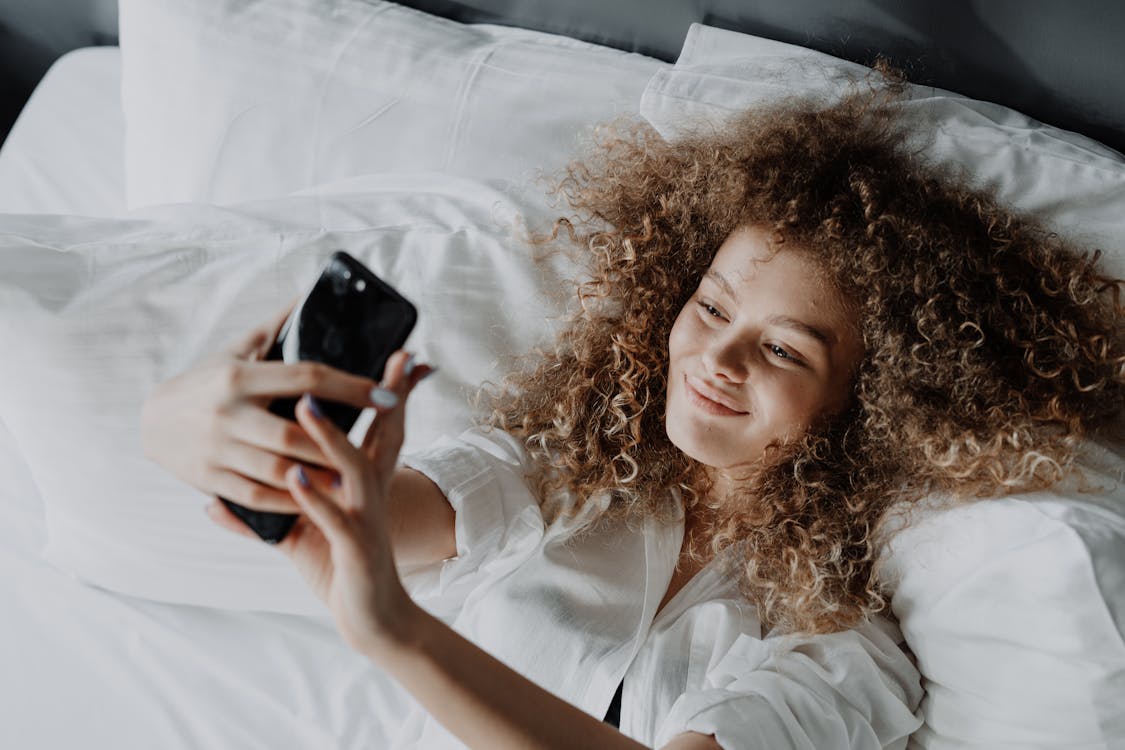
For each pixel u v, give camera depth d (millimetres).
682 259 1009
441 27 1241
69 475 990
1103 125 1059
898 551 882
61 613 1039
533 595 914
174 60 1240
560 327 1014
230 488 543
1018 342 915
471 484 879
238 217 1043
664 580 944
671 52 1217
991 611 809
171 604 1064
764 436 869
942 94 1065
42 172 1440
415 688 576
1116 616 759
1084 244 984
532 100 1163
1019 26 1043
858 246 871
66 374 953
